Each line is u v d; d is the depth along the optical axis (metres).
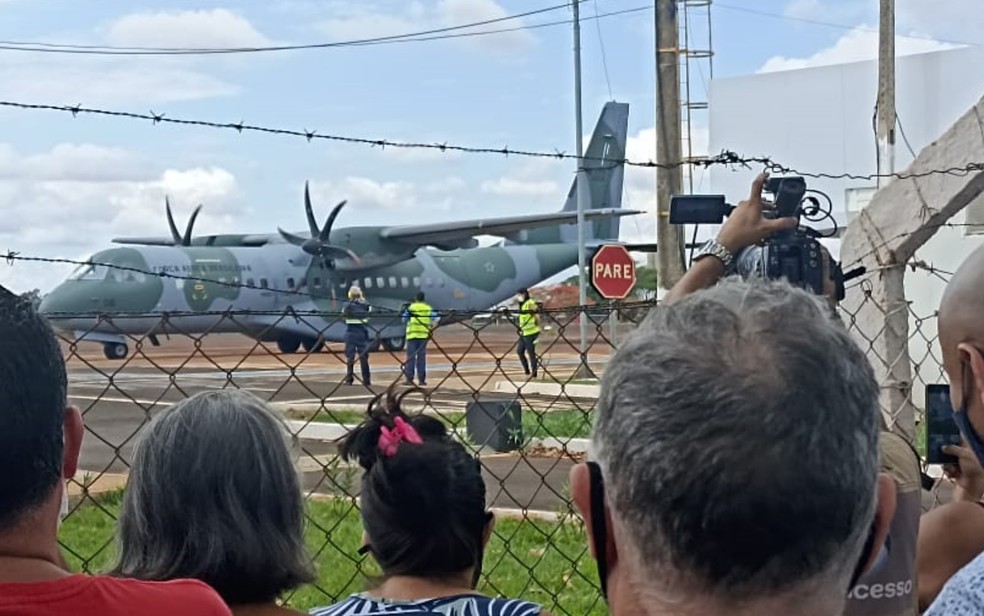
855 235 5.35
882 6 14.98
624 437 1.24
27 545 1.57
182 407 2.27
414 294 32.56
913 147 17.05
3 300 1.58
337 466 5.38
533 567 5.86
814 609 1.23
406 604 2.41
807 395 1.21
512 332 24.19
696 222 3.49
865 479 1.25
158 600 1.66
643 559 1.24
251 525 2.20
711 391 1.20
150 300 26.62
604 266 14.41
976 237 12.05
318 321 28.25
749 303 1.30
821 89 17.89
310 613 2.53
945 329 1.85
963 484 2.74
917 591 2.40
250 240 32.62
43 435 1.56
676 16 12.05
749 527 1.18
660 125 11.98
